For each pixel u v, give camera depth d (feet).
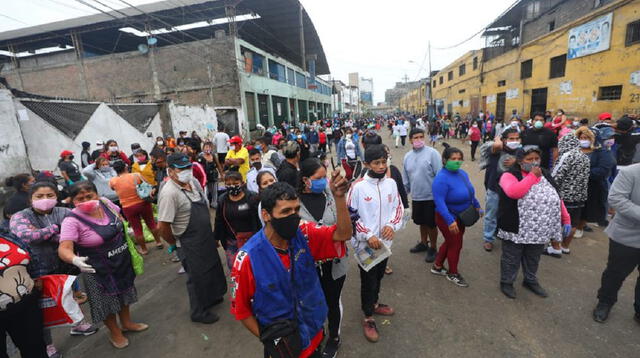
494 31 78.69
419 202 14.33
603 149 15.03
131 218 17.11
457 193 11.58
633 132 20.65
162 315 11.88
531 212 10.71
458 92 108.88
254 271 5.40
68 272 10.36
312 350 6.16
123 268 10.00
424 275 13.48
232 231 11.59
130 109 40.29
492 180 15.08
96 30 66.23
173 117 45.96
